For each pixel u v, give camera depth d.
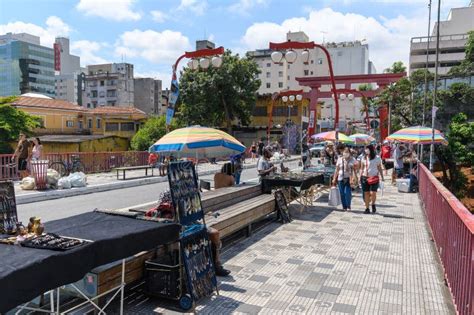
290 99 28.78
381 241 7.81
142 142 48.75
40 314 3.99
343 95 30.19
